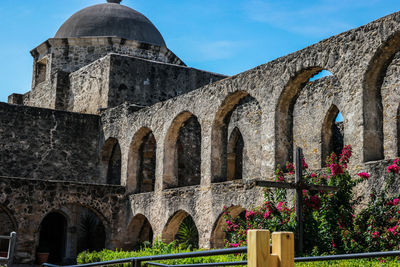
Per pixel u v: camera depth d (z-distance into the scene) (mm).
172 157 17203
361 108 10820
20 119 20000
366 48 10922
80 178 20547
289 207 12039
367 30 10961
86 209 20906
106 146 20781
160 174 17047
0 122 19641
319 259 4023
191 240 16562
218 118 15164
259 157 19328
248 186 13445
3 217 20016
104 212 18406
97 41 24891
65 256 18891
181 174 20109
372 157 10695
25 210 17188
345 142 11164
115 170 21203
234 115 21094
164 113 17359
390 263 8211
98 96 22625
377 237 9234
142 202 17828
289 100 13156
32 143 20031
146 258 4512
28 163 19828
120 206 18688
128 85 22375
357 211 10555
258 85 13703
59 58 25438
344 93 11297
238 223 12156
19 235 16984
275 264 2943
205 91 15641
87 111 23344
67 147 20578
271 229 10398
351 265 8367
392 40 10484
